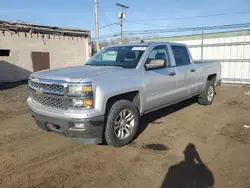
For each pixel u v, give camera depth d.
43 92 3.79
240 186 2.94
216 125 5.33
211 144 4.25
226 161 3.60
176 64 5.54
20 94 10.20
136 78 4.26
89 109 3.47
